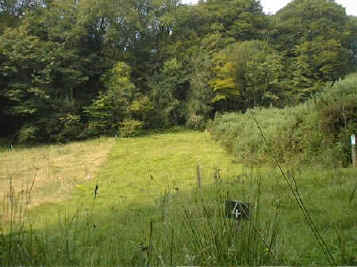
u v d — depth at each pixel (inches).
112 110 1098.1
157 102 1210.0
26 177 526.0
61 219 241.8
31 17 1104.2
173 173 507.2
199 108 1137.4
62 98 1093.8
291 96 1136.8
